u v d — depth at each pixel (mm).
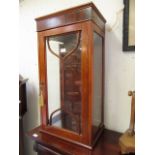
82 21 714
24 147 1507
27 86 1475
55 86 938
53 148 800
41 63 905
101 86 935
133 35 880
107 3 962
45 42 878
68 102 888
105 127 1033
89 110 746
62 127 885
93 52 755
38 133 936
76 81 825
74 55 811
